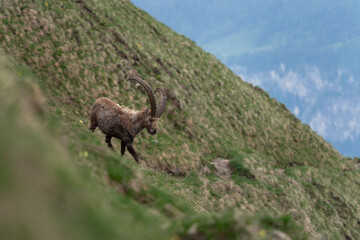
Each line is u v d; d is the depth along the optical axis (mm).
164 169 111312
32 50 107312
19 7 115750
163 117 133250
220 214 22125
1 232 9961
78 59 118125
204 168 122750
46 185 12586
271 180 140625
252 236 19625
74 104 105312
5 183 10852
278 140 188875
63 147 23469
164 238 18234
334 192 175625
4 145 11930
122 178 25828
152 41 182125
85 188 16766
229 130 164750
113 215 16672
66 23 128500
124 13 190625
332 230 149875
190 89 164125
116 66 130375
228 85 198375
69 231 11961
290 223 22266
